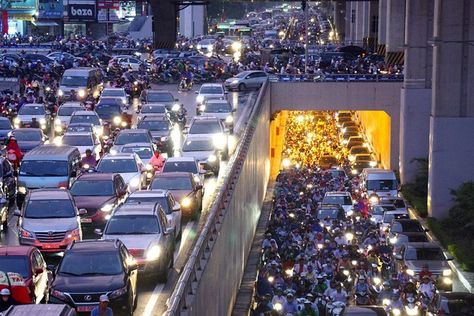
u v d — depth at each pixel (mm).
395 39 164000
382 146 142625
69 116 113750
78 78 139625
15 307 35812
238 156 78375
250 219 87625
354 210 93062
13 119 119062
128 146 89062
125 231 54500
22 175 73938
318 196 103062
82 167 79812
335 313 53250
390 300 57938
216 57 196375
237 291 70312
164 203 62469
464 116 100312
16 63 170125
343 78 137250
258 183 104000
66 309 35781
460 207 95562
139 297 50812
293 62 176125
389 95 136375
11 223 70062
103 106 116500
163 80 168625
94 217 63219
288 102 138500
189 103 142500
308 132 171000
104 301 39250
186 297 40500
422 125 124938
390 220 87312
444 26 99938
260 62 192625
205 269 46688
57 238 56562
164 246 53906
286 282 63125
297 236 77688
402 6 163375
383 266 71000
